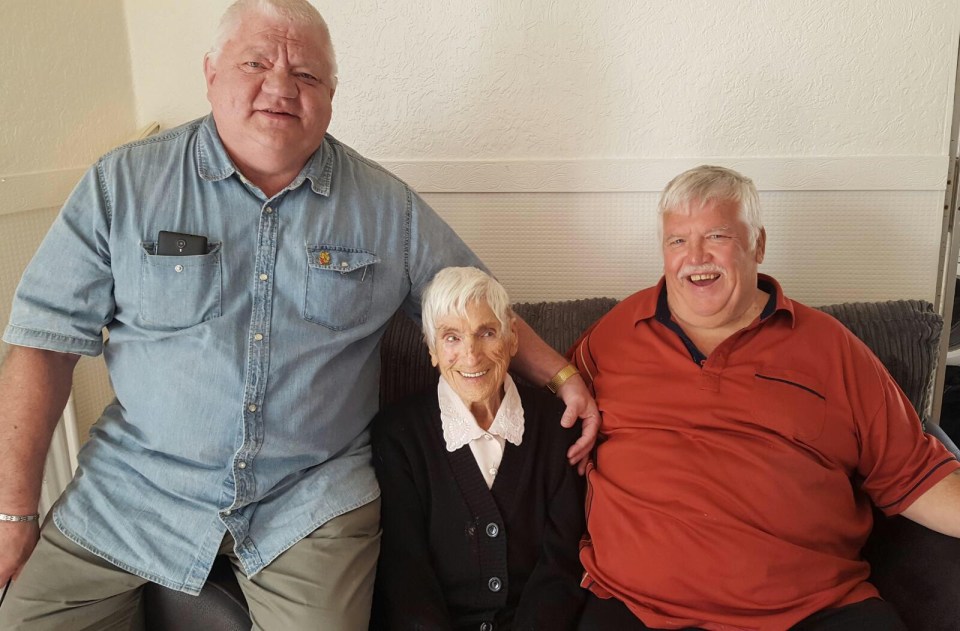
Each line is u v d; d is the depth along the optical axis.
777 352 1.49
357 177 1.52
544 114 1.95
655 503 1.42
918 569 1.37
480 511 1.43
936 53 1.83
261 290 1.40
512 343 1.44
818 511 1.40
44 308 1.35
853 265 1.97
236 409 1.38
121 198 1.37
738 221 1.47
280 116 1.36
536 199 2.01
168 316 1.37
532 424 1.50
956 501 1.36
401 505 1.46
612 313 1.67
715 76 1.89
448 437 1.46
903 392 1.64
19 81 1.77
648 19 1.87
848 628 1.28
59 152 1.89
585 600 1.43
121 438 1.44
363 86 1.99
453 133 1.99
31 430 1.35
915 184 1.90
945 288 1.99
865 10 1.82
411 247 1.54
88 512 1.39
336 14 1.95
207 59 1.42
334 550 1.39
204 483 1.39
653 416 1.51
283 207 1.43
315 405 1.43
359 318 1.48
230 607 1.38
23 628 1.33
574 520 1.48
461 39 1.93
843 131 1.89
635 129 1.94
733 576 1.34
